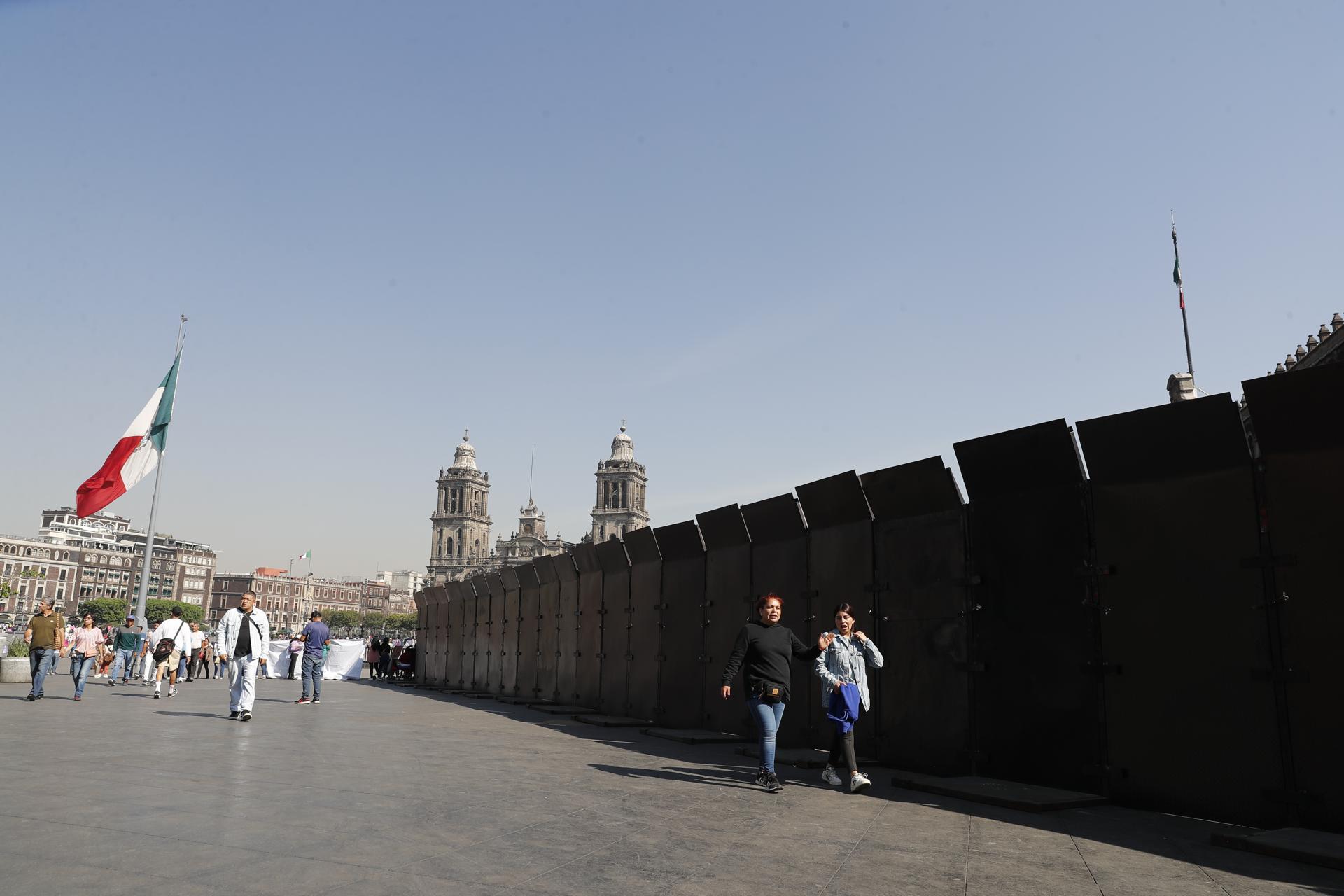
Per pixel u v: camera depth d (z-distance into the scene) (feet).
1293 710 23.49
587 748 39.04
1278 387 23.98
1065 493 29.81
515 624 77.97
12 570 536.42
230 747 35.50
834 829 22.35
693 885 16.78
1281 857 20.01
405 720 51.55
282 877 16.30
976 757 31.45
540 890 16.10
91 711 51.98
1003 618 31.22
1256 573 24.64
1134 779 26.66
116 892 15.14
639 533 55.98
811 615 40.42
